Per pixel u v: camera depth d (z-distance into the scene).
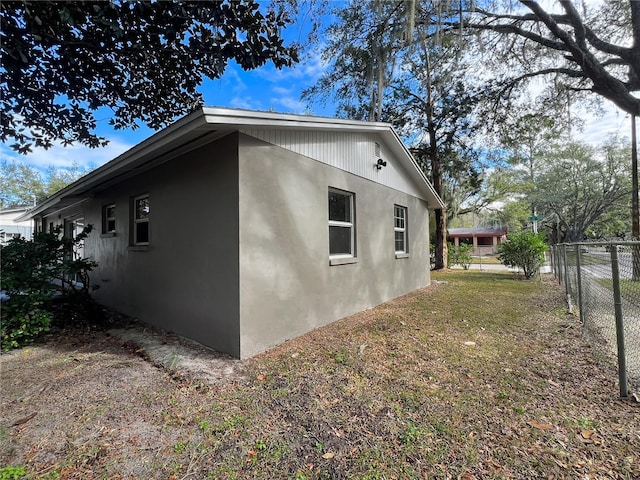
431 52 11.55
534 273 11.62
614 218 30.25
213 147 4.06
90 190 6.98
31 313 4.48
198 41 4.26
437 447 2.06
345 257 5.78
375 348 4.02
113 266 6.66
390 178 7.66
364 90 10.75
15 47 3.71
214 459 1.99
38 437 2.24
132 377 3.26
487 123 11.67
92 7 3.36
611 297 4.02
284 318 4.31
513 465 1.88
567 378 3.04
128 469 1.91
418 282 9.34
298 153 4.67
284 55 4.54
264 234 4.03
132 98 5.53
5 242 5.23
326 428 2.30
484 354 3.75
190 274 4.46
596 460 1.91
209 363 3.57
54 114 5.29
